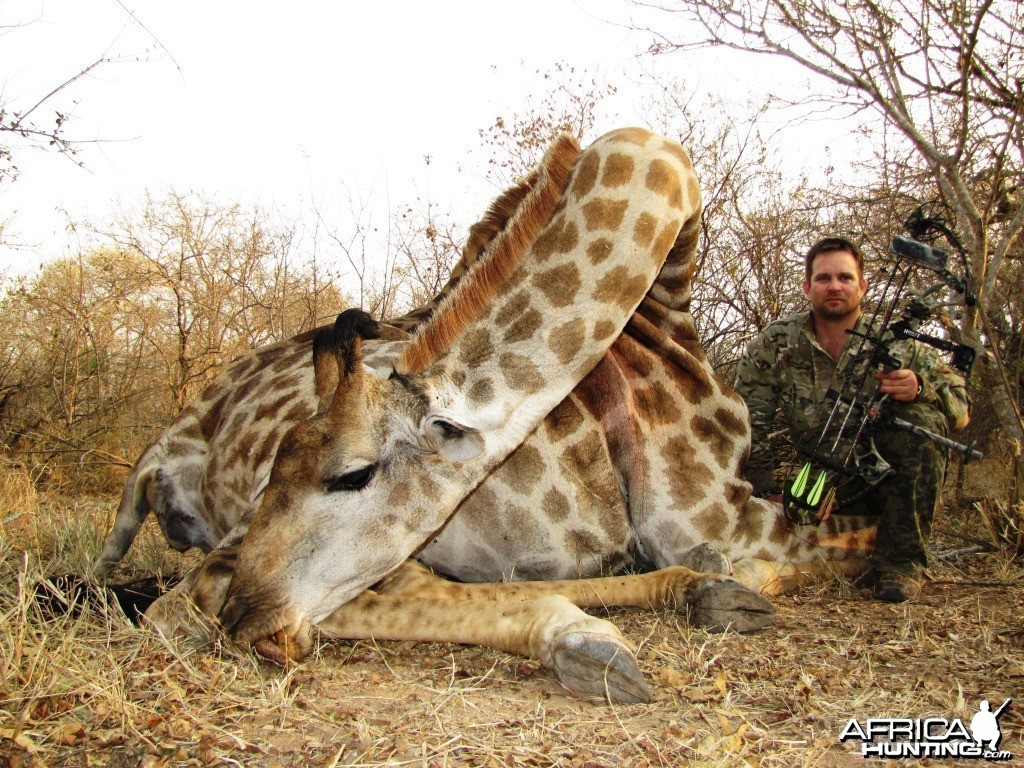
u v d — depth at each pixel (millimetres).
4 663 1648
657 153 2258
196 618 2002
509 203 2316
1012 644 1996
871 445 2498
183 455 2998
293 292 5707
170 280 5457
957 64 2594
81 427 4738
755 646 2025
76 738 1481
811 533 2619
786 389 2838
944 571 2748
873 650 1981
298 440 2014
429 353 2111
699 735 1542
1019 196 2756
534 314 2150
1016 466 2855
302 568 1979
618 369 2537
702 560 2396
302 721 1607
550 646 1828
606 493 2506
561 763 1437
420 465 2062
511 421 2125
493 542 2475
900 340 2521
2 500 3408
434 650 2039
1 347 5242
